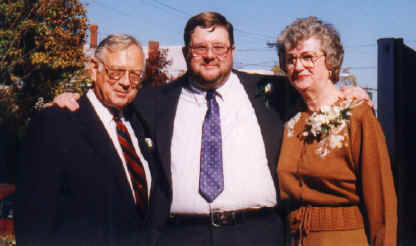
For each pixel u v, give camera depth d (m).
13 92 12.12
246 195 2.93
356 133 2.66
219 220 2.91
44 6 12.23
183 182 2.97
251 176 2.96
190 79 3.12
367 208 2.64
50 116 2.56
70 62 12.84
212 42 2.98
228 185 2.93
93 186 2.56
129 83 2.71
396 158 4.77
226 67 3.02
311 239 2.75
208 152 2.98
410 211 5.05
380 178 2.61
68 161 2.53
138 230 2.73
